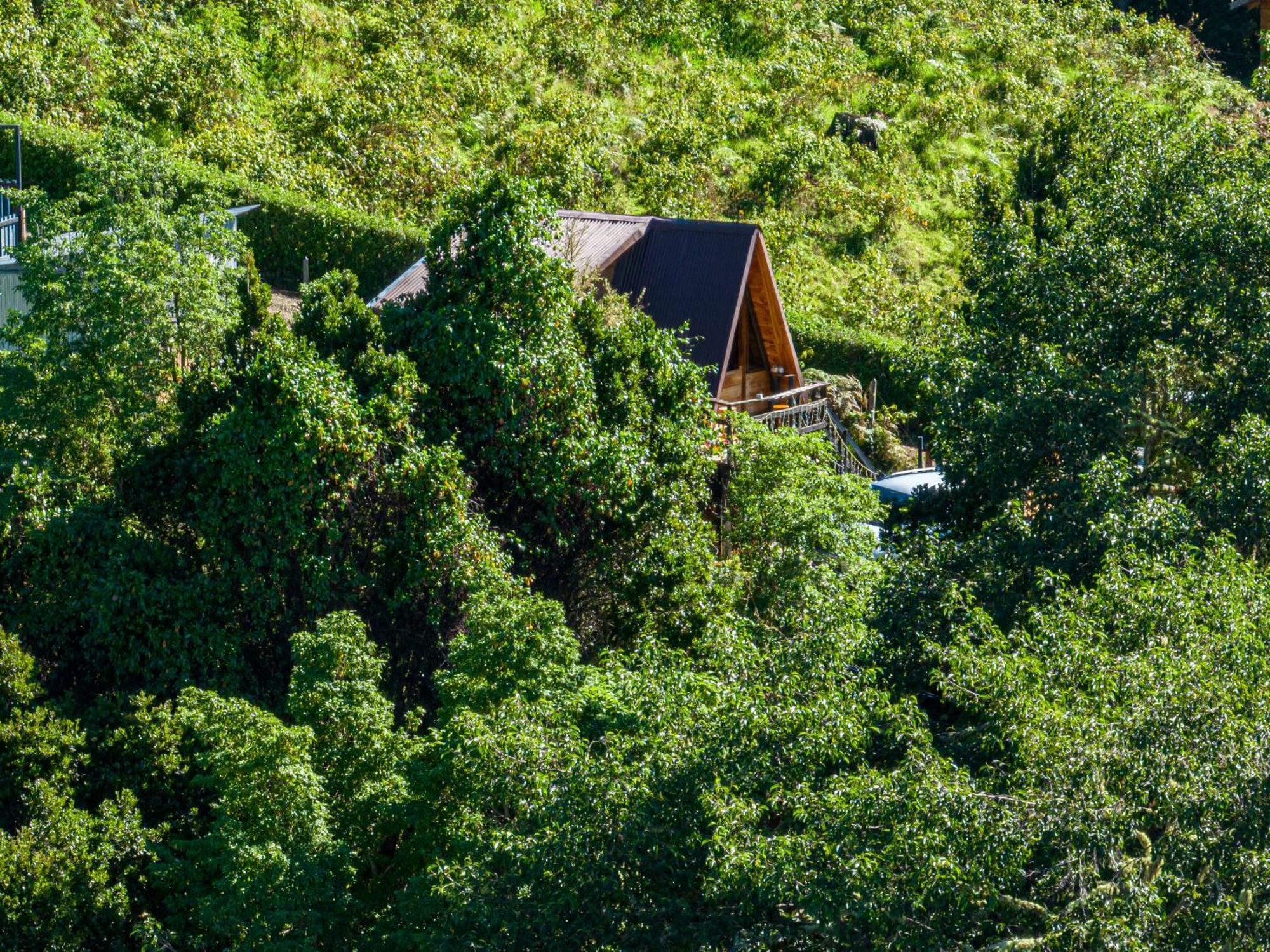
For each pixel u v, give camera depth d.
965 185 129.62
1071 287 54.31
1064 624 31.88
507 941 30.97
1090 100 92.12
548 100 119.81
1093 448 47.56
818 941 29.72
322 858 35.12
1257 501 40.09
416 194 107.38
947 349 60.50
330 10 122.62
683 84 129.38
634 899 30.73
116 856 37.84
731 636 35.59
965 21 159.00
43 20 108.56
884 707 30.77
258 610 48.25
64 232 56.56
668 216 111.62
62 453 54.94
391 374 49.19
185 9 117.00
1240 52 180.00
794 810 28.73
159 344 55.22
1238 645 29.94
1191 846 27.17
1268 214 49.72
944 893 26.66
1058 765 27.45
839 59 141.00
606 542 53.97
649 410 55.25
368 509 48.28
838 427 85.19
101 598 45.91
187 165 98.50
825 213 120.38
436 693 49.47
